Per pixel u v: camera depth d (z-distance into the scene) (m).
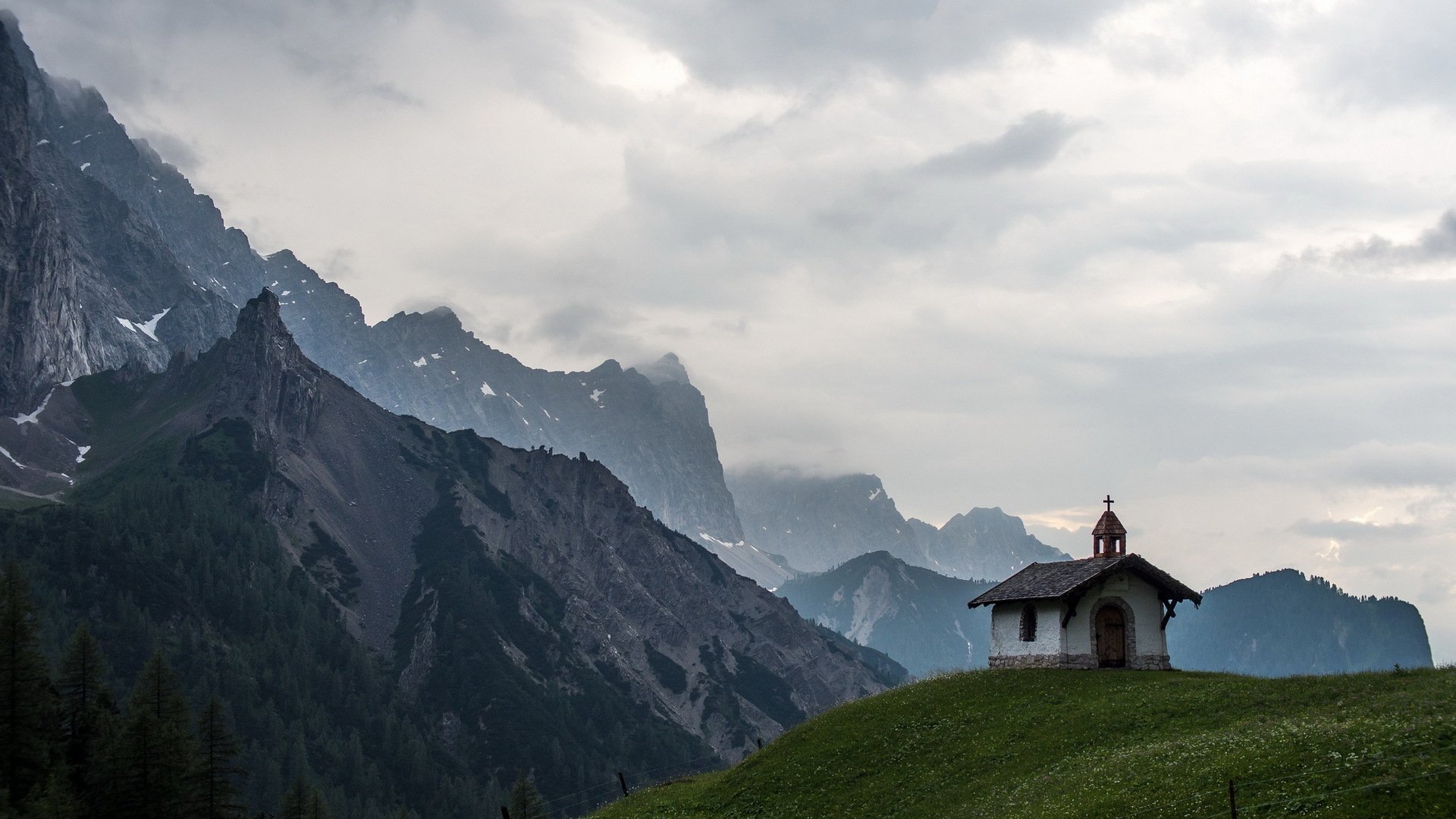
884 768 72.75
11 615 119.00
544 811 182.88
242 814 132.75
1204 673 78.62
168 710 136.00
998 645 88.38
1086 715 70.62
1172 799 53.81
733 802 75.62
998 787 64.31
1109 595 84.69
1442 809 46.47
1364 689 64.12
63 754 126.75
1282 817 49.03
